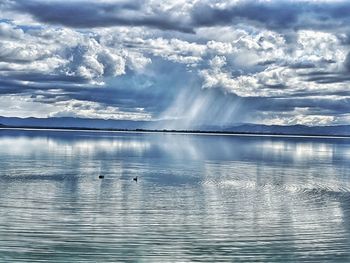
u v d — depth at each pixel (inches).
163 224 810.2
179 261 632.4
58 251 658.8
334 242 719.7
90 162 2018.9
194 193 1144.2
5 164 1825.8
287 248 689.0
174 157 2468.0
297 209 956.0
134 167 1819.6
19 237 716.0
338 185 1341.0
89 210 908.6
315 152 3420.3
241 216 883.4
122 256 645.3
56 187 1194.0
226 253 665.0
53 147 3245.6
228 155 2755.9
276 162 2255.2
